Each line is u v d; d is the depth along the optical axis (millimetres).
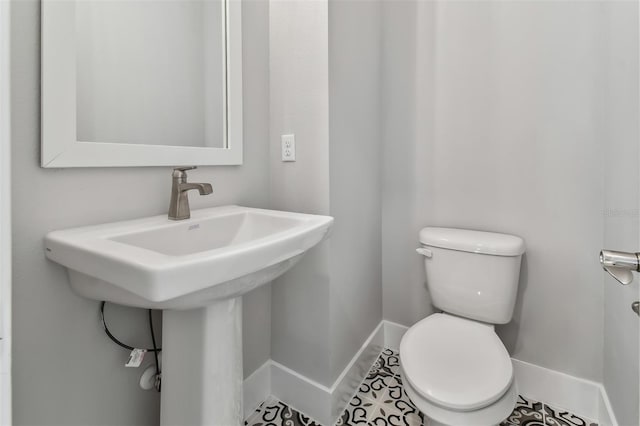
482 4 1363
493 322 1243
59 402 744
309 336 1269
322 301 1226
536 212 1303
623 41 968
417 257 1609
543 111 1266
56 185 716
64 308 744
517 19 1294
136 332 895
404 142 1598
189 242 866
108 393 841
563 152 1237
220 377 786
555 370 1306
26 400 688
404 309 1670
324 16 1141
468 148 1437
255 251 602
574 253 1241
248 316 1274
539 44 1258
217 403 786
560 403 1295
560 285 1275
